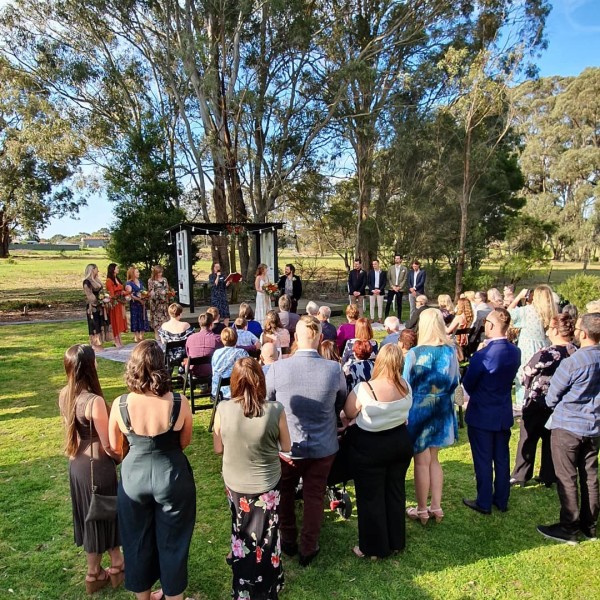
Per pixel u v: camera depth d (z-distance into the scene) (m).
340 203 24.16
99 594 3.03
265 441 2.79
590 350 3.44
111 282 10.15
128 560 2.70
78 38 21.44
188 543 2.71
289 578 3.16
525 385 4.32
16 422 6.04
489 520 3.85
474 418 3.90
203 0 18.78
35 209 24.47
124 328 10.47
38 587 3.09
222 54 19.27
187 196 22.72
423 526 3.77
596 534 3.63
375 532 3.26
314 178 23.47
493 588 3.04
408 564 3.29
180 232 16.23
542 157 47.03
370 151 21.44
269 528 2.83
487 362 3.77
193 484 2.74
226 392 5.10
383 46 20.86
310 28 19.09
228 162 20.19
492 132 18.22
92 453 2.91
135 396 2.62
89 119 22.36
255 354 5.79
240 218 21.70
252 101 18.50
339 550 3.47
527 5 15.10
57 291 23.31
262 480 2.81
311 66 21.44
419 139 19.58
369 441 3.20
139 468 2.61
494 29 17.69
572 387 3.47
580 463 3.58
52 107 21.86
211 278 13.37
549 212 42.72
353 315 6.17
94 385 2.97
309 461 3.19
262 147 22.00
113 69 21.05
